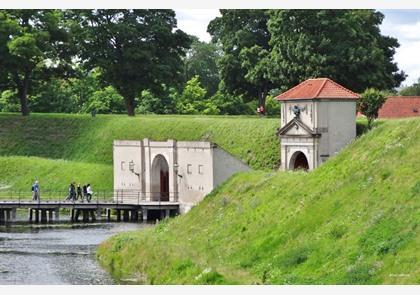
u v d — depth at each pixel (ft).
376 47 532.32
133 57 629.51
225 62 623.77
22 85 640.17
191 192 458.50
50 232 402.93
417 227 211.00
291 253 236.43
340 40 522.06
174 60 653.30
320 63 515.09
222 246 275.80
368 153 279.08
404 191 234.38
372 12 576.20
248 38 611.47
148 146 486.79
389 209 228.43
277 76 544.62
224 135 531.09
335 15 522.47
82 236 385.50
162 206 462.60
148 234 327.06
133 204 463.01
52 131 608.60
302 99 450.30
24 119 622.54
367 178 258.16
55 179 529.86
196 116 631.97
